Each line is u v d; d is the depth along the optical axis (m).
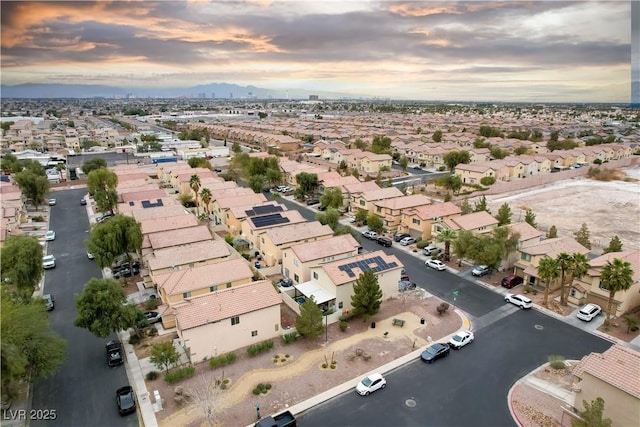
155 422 32.38
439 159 142.38
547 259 48.66
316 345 42.56
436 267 60.94
